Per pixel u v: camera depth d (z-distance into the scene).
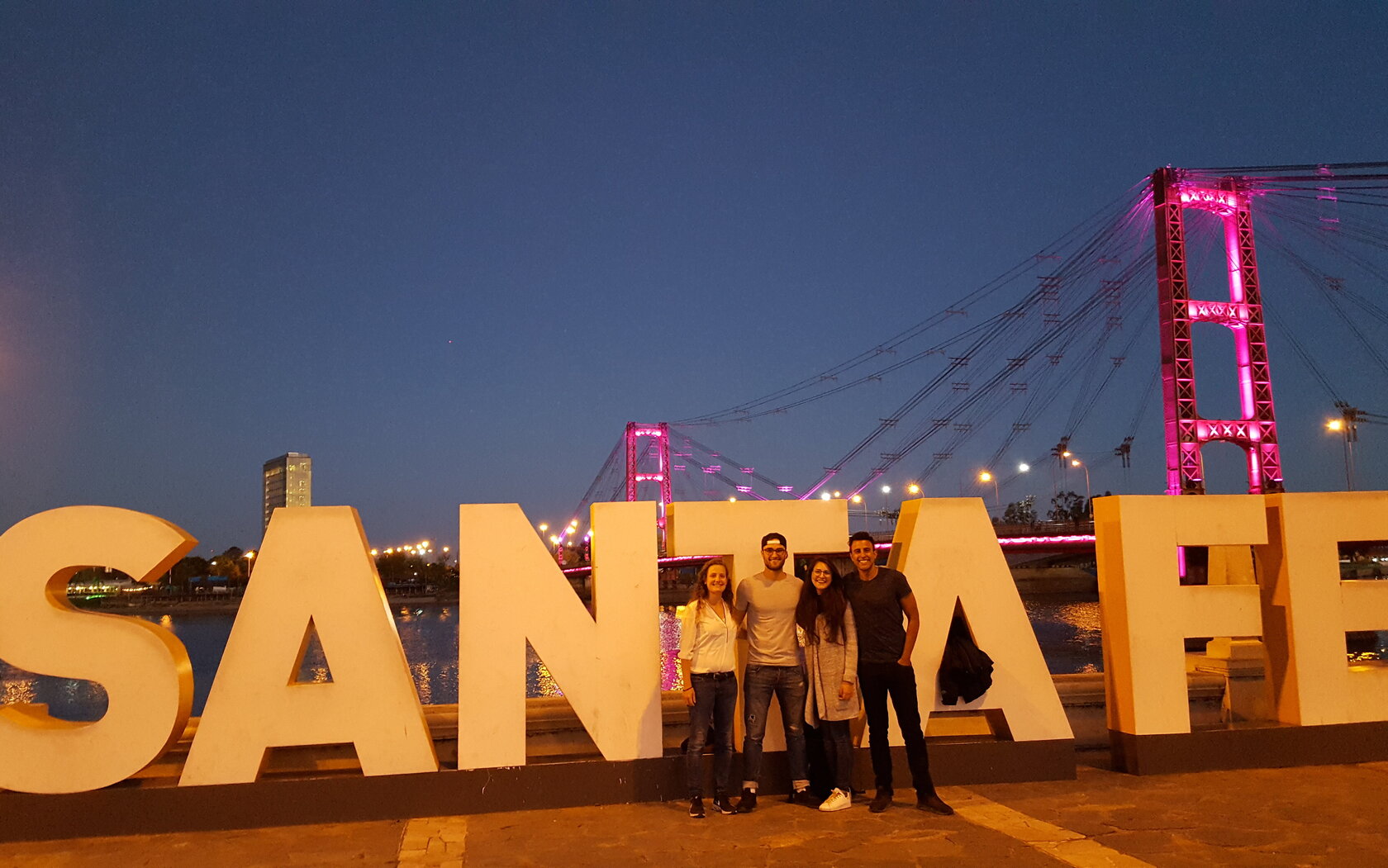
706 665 5.96
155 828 5.70
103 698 30.56
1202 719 8.02
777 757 6.46
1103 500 7.08
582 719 6.21
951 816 5.81
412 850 5.29
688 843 5.36
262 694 5.88
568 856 5.17
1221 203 63.34
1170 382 60.44
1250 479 60.66
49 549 5.70
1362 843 5.21
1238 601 6.96
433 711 6.95
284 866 5.08
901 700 6.04
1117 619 6.93
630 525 6.41
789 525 6.59
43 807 5.64
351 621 6.00
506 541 6.26
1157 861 4.96
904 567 6.71
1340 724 7.00
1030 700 6.71
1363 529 7.14
